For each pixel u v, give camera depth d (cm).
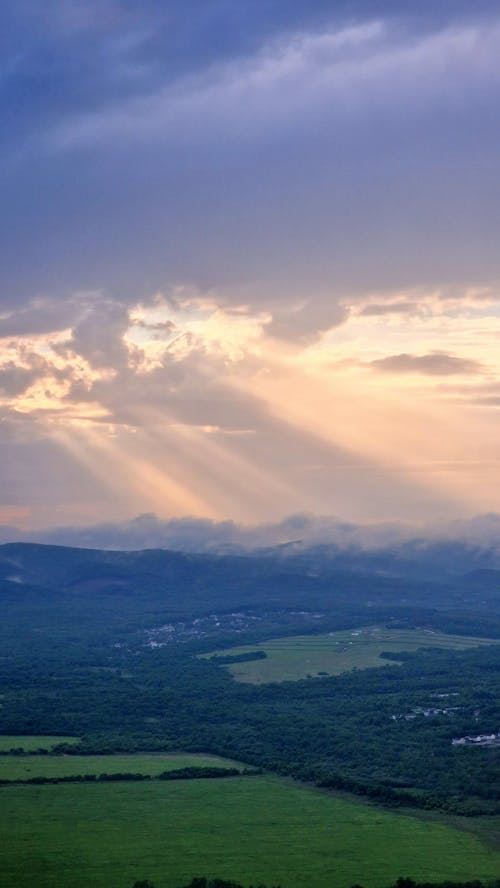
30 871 19075
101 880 18625
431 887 18350
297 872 19150
